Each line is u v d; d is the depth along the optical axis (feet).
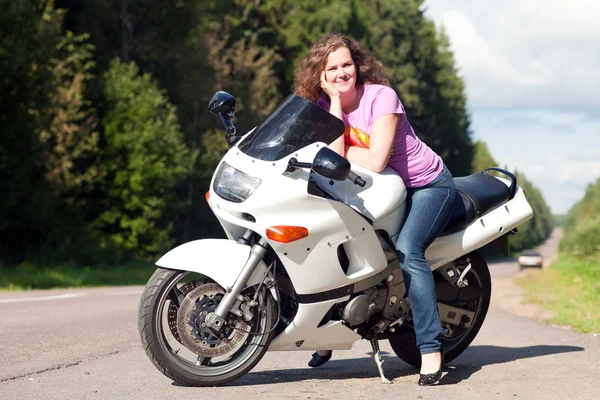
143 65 142.92
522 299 52.70
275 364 19.62
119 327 28.96
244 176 15.51
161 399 14.87
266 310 16.01
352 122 16.67
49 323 30.09
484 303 18.86
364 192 16.01
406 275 16.39
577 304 40.63
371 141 16.28
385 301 16.74
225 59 156.25
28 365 19.44
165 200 122.11
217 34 175.83
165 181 119.44
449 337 18.88
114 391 15.79
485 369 18.51
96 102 116.88
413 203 16.83
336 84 16.34
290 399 14.74
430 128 274.98
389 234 16.56
